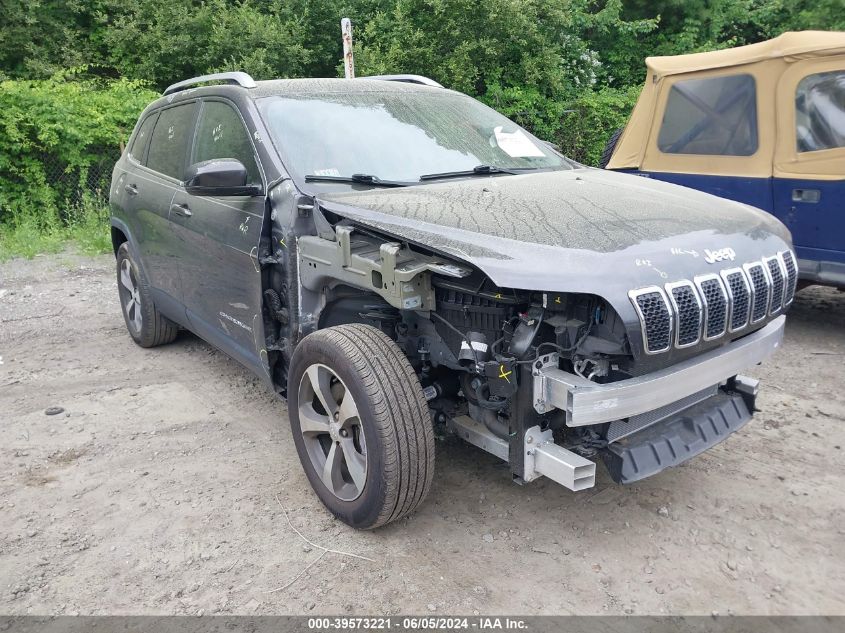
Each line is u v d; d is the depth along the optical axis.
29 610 2.79
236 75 4.33
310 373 3.22
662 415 3.11
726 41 16.77
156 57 13.71
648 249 2.78
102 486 3.71
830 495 3.48
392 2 13.72
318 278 3.37
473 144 4.25
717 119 6.18
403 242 2.98
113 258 9.43
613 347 2.64
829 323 6.23
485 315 2.87
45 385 5.10
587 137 13.96
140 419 4.51
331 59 14.04
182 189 4.59
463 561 3.03
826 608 2.73
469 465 3.82
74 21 14.45
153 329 5.59
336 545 3.16
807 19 16.17
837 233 5.44
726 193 6.14
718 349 3.00
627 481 2.87
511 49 14.04
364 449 3.04
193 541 3.21
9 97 10.43
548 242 2.75
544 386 2.70
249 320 3.90
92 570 3.03
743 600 2.78
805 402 4.57
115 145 11.31
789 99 5.63
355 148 3.88
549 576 2.93
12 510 3.50
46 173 11.06
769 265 3.14
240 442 4.18
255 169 3.80
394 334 3.42
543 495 3.53
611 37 16.58
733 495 3.50
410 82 5.18
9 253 9.45
